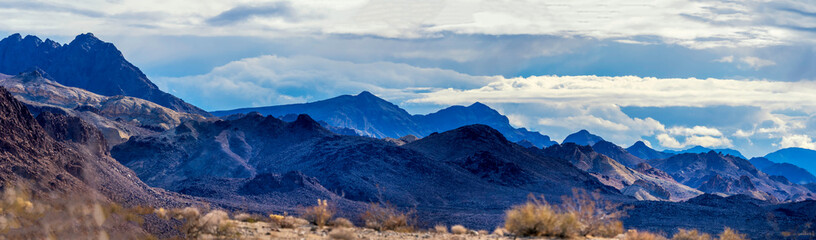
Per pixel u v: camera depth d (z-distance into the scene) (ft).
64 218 40.78
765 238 339.77
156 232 62.49
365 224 71.97
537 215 61.82
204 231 58.85
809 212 641.40
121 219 50.83
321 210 71.36
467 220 442.91
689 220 519.19
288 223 67.31
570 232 61.52
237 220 69.05
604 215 64.08
